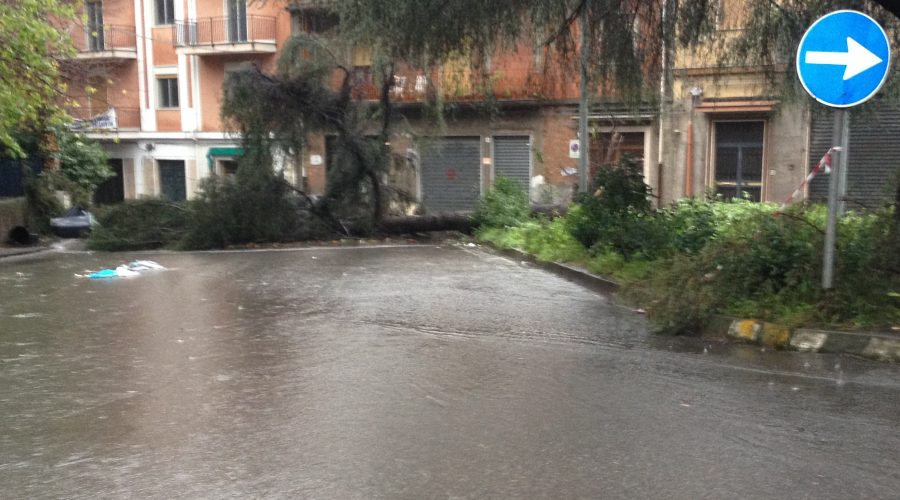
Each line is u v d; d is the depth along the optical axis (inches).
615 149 934.4
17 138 888.9
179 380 266.5
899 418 219.3
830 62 296.7
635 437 206.5
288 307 406.9
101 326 361.1
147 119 1379.2
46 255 746.8
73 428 218.7
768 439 203.9
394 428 215.6
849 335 287.1
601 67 515.2
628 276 441.1
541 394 245.8
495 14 444.5
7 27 615.8
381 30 441.7
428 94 797.2
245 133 770.2
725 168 862.5
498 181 843.4
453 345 315.3
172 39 1342.3
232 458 195.3
